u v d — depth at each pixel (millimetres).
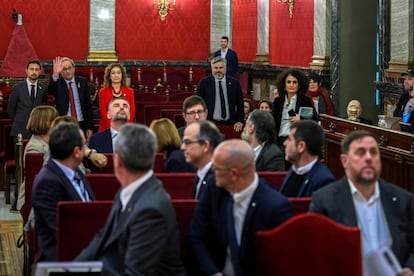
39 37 14672
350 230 3105
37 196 4129
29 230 5055
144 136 3281
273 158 5223
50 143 4207
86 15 14961
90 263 3100
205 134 4285
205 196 3635
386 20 9930
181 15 15836
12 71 13492
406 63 9422
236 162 3438
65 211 3816
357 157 3541
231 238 3451
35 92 8445
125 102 6121
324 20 11273
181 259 3582
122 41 15422
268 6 13594
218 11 15766
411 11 9344
